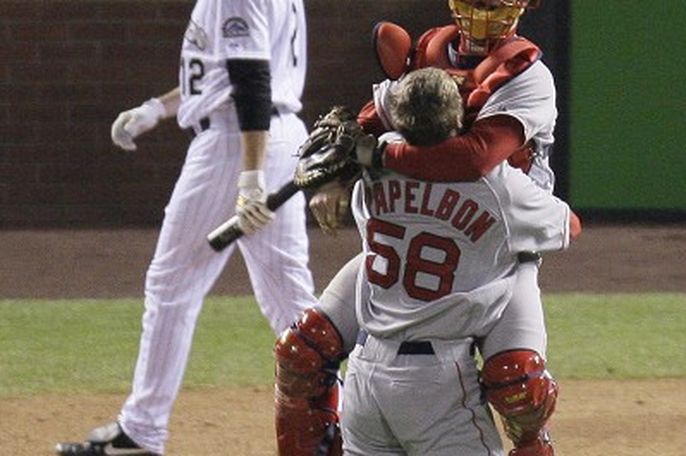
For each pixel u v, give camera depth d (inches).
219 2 943.0
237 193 967.0
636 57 2180.1
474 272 705.0
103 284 1742.1
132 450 979.3
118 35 2117.4
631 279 1782.7
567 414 1127.6
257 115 940.6
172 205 975.0
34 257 1918.1
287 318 994.1
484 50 728.3
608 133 2188.7
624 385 1232.8
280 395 757.3
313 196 746.8
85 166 2139.5
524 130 695.1
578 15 2167.8
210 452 1023.0
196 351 1349.7
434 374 702.5
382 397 711.7
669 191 2202.3
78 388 1218.6
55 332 1444.4
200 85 963.3
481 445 714.8
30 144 2129.7
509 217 702.5
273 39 970.1
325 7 2122.3
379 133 741.9
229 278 1766.7
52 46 2114.9
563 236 726.5
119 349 1368.1
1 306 1574.8
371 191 712.4
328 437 762.8
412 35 2132.1
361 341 723.4
